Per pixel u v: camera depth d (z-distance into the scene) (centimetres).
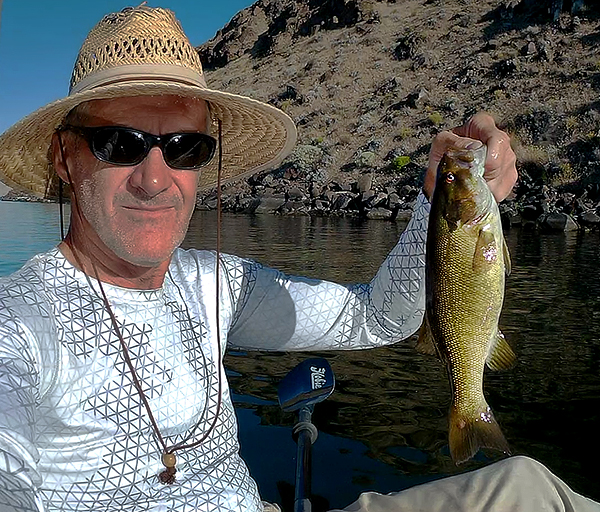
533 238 492
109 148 55
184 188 58
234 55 1598
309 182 841
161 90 55
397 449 133
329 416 151
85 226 57
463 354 65
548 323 231
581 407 157
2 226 446
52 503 51
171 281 63
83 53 58
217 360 62
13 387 43
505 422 149
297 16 1522
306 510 71
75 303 55
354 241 477
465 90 959
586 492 118
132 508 52
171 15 61
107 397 53
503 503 71
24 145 66
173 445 56
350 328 74
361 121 971
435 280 65
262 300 72
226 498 56
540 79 896
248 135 76
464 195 64
